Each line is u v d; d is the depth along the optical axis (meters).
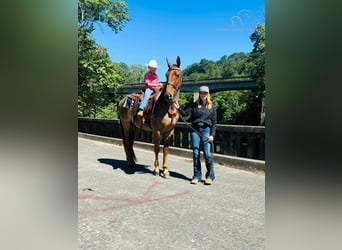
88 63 20.89
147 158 8.02
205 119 5.18
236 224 3.44
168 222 3.50
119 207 4.02
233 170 6.43
